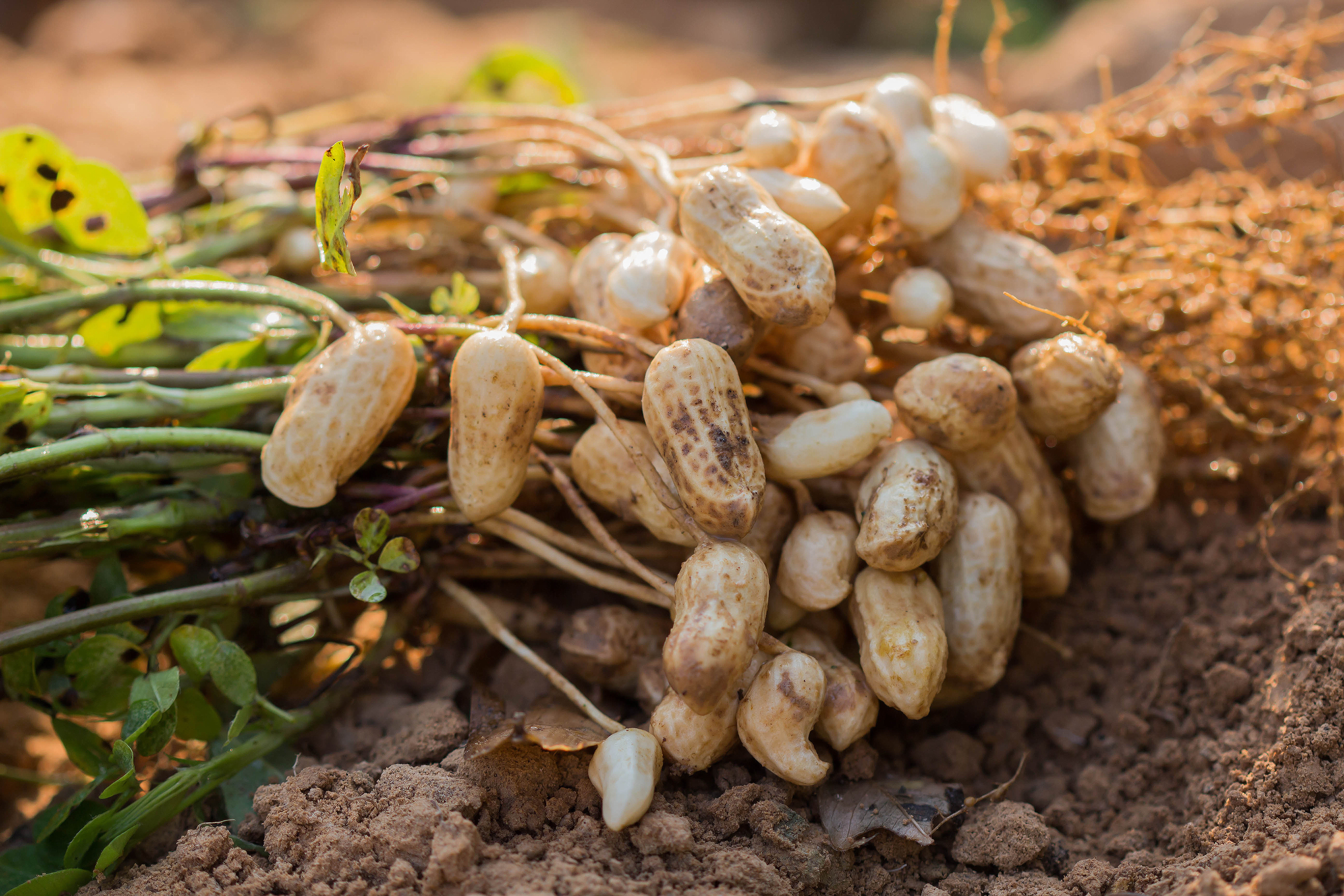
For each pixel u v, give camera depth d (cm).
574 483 48
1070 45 85
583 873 43
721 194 46
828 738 45
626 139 55
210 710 47
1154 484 49
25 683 47
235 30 117
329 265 46
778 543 46
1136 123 53
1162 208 54
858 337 50
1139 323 51
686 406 44
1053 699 49
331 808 44
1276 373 51
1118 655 50
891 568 45
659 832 44
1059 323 48
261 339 49
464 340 47
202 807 46
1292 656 47
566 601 50
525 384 45
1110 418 49
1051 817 47
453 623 50
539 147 54
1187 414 53
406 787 45
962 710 49
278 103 94
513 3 150
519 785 45
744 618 43
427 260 53
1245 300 50
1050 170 54
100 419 47
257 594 47
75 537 46
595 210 52
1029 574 48
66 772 51
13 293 51
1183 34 75
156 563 51
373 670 49
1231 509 52
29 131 49
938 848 46
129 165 78
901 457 46
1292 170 64
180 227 54
